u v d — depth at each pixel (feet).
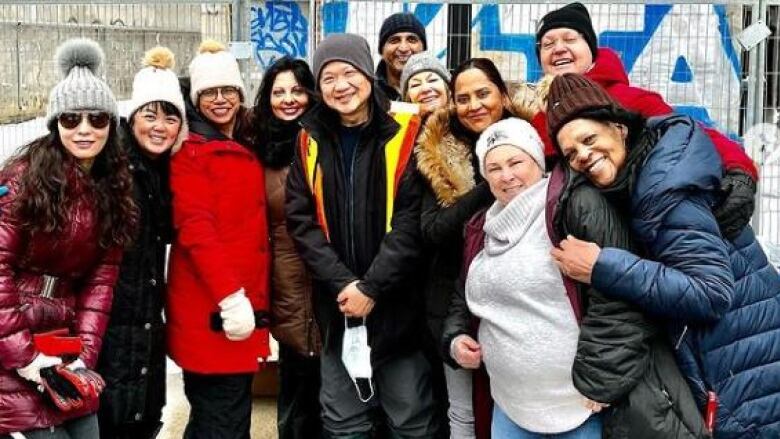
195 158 11.70
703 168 8.48
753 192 9.29
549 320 9.16
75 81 9.53
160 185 11.59
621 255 8.48
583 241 8.74
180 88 11.87
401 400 11.82
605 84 11.32
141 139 11.26
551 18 11.80
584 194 8.83
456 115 11.39
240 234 11.93
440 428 12.26
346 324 11.52
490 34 20.93
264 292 12.31
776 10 20.21
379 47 16.84
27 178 9.27
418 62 13.58
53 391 9.20
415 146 11.46
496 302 9.59
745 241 9.11
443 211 10.98
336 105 11.39
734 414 8.76
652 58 20.85
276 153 12.54
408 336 11.82
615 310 8.58
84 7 21.17
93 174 9.97
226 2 19.08
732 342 8.79
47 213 9.24
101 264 10.30
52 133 9.57
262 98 12.69
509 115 11.34
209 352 11.79
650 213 8.55
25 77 21.31
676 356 8.84
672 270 8.41
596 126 8.78
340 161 11.71
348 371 11.51
